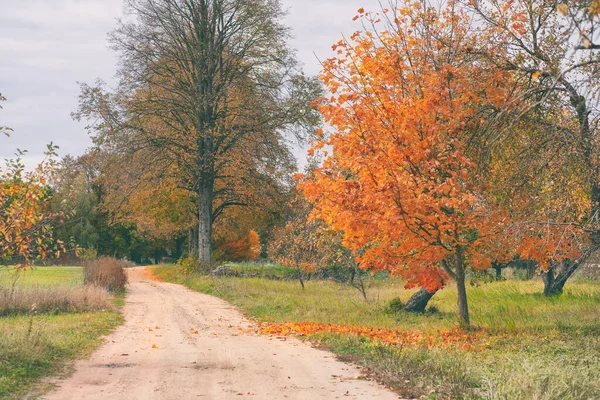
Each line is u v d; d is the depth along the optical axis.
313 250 33.59
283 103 42.62
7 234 11.77
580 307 20.50
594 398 8.10
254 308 23.61
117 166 42.00
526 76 14.99
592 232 13.60
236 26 42.94
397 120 15.05
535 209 14.12
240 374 10.18
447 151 14.88
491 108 14.79
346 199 14.70
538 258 15.10
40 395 8.35
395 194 14.14
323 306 23.98
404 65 15.40
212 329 17.41
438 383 9.16
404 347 13.08
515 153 14.42
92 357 11.88
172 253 91.44
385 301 24.77
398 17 15.56
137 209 46.00
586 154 13.08
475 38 15.55
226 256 66.75
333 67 15.60
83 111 40.72
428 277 15.38
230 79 43.16
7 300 20.50
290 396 8.51
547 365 9.80
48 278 37.25
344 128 15.34
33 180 12.02
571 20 6.02
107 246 82.44
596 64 11.15
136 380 9.58
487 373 9.52
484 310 21.66
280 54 43.38
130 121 41.75
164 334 16.02
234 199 47.97
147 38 41.16
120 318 19.86
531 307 21.66
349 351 12.70
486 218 14.65
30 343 11.17
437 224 15.28
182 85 42.91
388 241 15.45
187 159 42.66
